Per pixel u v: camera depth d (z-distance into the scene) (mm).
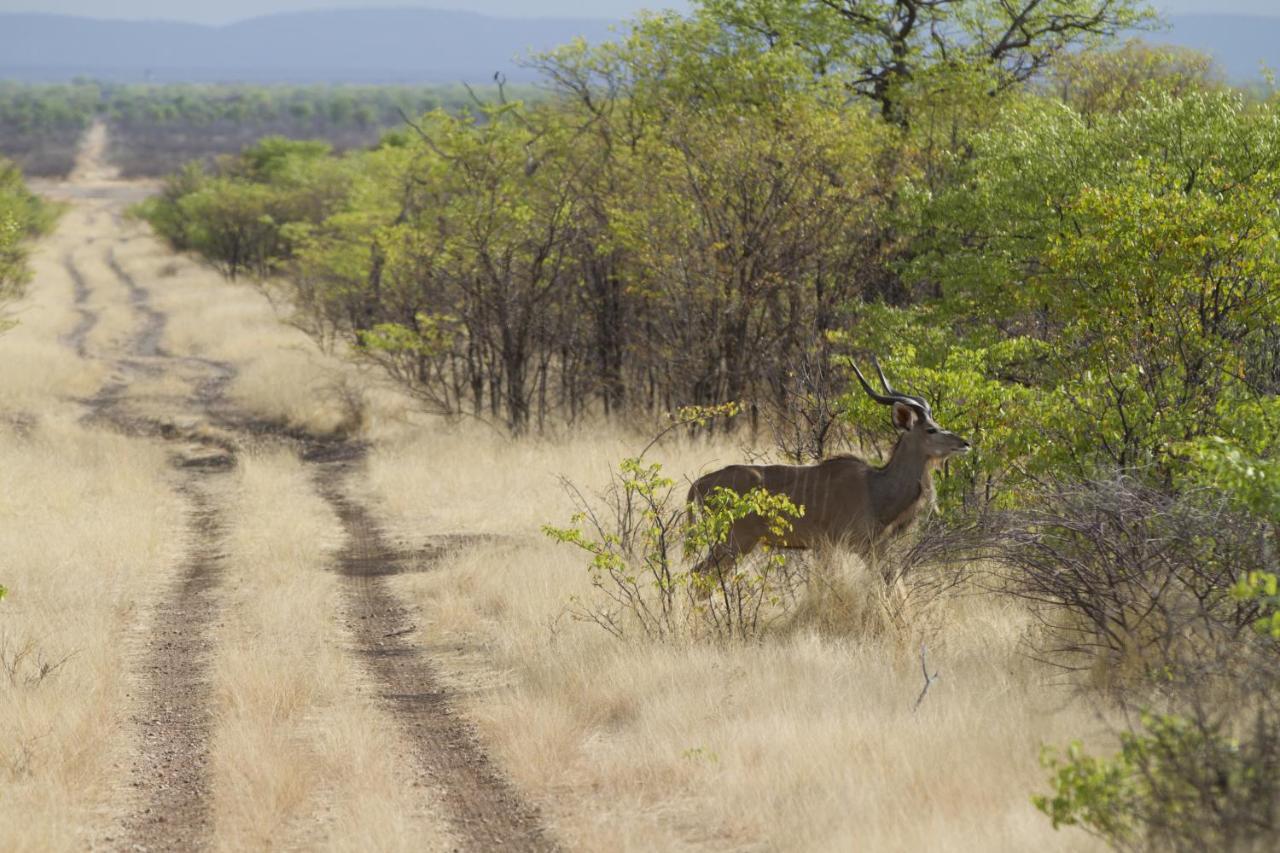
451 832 28594
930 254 67625
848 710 32469
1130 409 42281
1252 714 26234
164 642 47312
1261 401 37625
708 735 32031
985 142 64562
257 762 31828
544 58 101750
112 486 78625
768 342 79312
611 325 93625
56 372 135750
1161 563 34625
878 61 102062
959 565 41875
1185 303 45531
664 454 73938
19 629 44938
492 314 95312
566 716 35125
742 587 43000
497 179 95938
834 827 25797
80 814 30125
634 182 86438
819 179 78500
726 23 103000
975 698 32438
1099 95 97938
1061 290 49688
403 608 52219
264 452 95875
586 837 27297
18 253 167750
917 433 42094
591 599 47000
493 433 92500
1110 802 21828
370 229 124375
